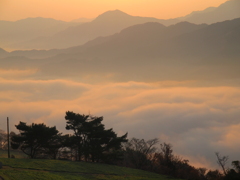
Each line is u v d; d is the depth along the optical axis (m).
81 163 54.69
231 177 48.28
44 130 58.31
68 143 60.56
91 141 62.12
